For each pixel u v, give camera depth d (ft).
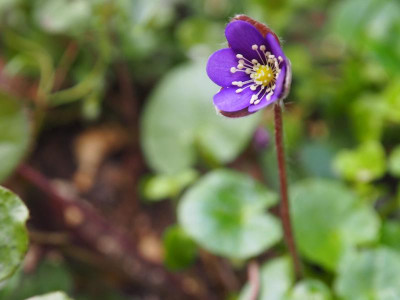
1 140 0.92
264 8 1.17
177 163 1.04
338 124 1.13
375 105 1.06
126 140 1.24
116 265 1.05
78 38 1.09
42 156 1.21
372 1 1.14
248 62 0.75
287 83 0.70
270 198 0.94
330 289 0.92
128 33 1.10
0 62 1.18
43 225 1.08
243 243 0.90
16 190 1.06
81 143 1.23
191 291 1.04
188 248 0.95
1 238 0.75
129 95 1.21
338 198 0.94
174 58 1.27
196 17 1.36
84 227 1.08
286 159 0.83
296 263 0.87
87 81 1.10
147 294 1.05
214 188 0.94
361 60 1.17
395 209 1.03
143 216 1.14
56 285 0.96
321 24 1.44
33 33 1.12
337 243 0.92
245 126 1.02
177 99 1.05
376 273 0.87
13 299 0.94
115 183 1.19
